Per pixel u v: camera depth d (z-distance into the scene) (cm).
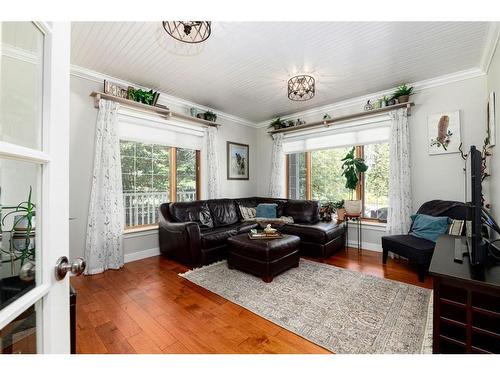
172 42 229
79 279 260
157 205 373
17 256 58
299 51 246
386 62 269
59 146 69
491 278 108
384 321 177
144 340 156
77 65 275
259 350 146
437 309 116
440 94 309
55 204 67
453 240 183
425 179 320
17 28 58
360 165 365
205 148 423
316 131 432
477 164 123
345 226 381
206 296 218
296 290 228
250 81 320
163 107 350
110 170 292
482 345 106
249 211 429
